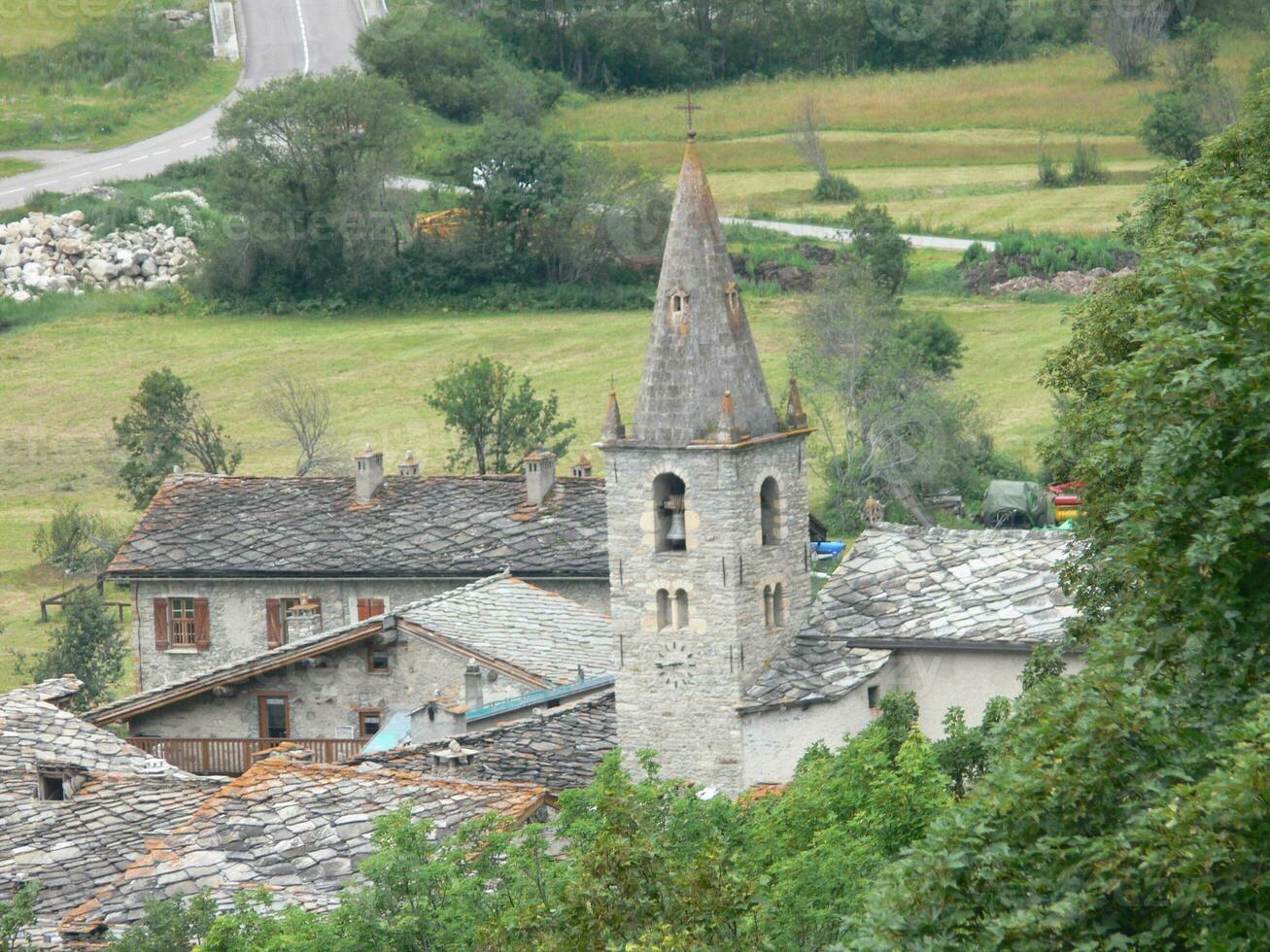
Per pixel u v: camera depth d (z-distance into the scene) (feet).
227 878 312.29
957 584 392.88
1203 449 226.17
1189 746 211.61
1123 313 348.38
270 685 469.16
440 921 262.47
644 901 235.81
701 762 383.45
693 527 378.94
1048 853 204.85
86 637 597.11
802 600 394.11
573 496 547.49
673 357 380.99
